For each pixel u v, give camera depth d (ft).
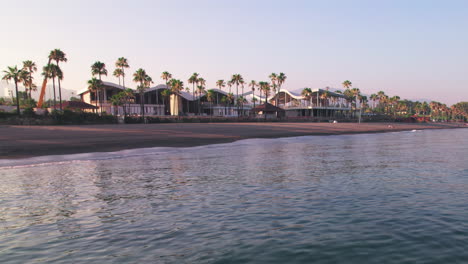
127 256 21.40
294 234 25.14
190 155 91.35
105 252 22.20
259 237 24.61
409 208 32.40
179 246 23.03
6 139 111.04
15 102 263.08
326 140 159.02
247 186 45.32
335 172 57.41
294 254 21.09
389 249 21.77
